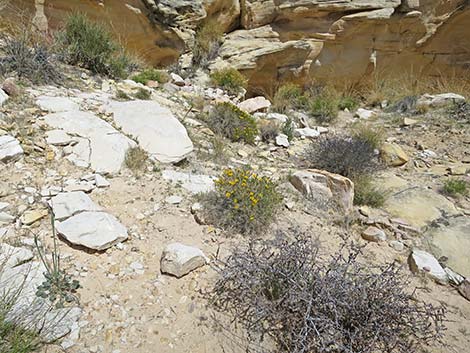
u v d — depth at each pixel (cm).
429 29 889
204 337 189
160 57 827
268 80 930
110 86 486
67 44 528
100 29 551
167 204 286
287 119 585
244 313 205
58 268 199
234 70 766
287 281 204
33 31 565
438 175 431
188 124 449
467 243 305
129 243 240
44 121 330
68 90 421
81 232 226
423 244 305
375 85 898
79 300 192
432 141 539
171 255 224
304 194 352
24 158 282
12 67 406
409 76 955
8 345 156
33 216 234
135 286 210
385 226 320
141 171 319
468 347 211
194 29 852
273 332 196
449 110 643
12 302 166
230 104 502
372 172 409
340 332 183
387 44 920
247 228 272
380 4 862
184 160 362
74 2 680
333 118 681
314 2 863
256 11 932
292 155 463
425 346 204
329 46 915
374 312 188
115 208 268
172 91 573
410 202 362
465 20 863
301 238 237
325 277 201
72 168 292
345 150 412
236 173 312
